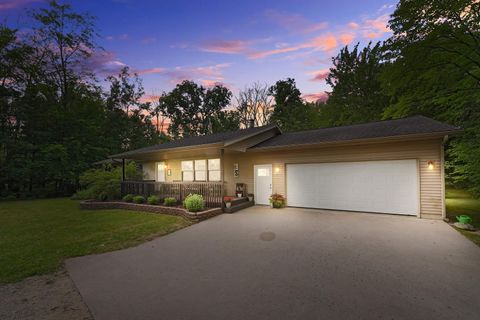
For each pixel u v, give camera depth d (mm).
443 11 7926
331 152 9391
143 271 4180
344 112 20500
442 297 3115
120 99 30156
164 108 37031
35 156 18641
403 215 8000
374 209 8516
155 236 6469
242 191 11375
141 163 16766
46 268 4383
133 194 12203
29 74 18484
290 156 10414
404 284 3486
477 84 9195
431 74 9367
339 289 3381
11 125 18000
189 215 8102
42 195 18281
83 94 22484
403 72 9648
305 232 6441
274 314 2816
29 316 2879
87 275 4055
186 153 13508
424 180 7680
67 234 6770
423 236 5828
